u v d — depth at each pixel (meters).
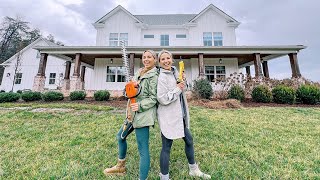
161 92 2.07
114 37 16.94
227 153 3.13
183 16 20.11
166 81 2.14
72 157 3.05
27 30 39.94
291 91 9.58
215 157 2.95
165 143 2.14
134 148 3.32
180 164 2.68
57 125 5.26
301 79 11.55
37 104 9.09
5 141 3.99
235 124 5.14
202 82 11.39
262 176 2.35
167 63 2.25
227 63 15.38
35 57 22.67
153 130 4.50
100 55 14.32
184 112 2.29
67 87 14.96
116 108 8.08
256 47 12.73
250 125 5.05
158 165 2.65
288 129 4.68
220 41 16.91
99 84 15.09
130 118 2.16
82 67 17.67
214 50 13.06
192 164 2.33
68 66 15.42
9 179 2.37
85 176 2.39
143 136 2.10
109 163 2.79
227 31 17.02
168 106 2.12
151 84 2.14
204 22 17.16
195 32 17.03
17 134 4.48
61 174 2.45
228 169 2.54
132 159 2.85
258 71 12.60
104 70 15.31
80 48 13.05
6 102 10.52
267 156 2.99
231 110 7.45
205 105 8.69
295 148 3.35
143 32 17.69
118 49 13.13
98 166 2.71
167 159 2.12
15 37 38.16
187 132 2.28
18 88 21.84
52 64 21.95
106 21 17.17
